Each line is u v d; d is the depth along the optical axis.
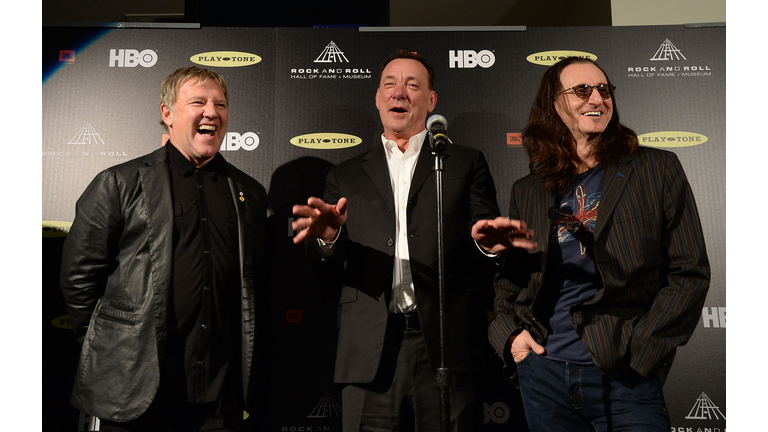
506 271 2.32
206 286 2.27
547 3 4.64
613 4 3.73
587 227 2.12
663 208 2.08
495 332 2.27
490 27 3.11
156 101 3.03
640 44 3.09
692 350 2.81
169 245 2.24
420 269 2.33
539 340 2.12
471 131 3.03
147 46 3.07
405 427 2.33
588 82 2.33
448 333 2.29
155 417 2.15
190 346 2.21
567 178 2.24
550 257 2.16
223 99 2.57
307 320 2.86
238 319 2.38
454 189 2.46
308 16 3.79
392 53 3.09
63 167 2.94
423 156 2.54
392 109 2.76
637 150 2.23
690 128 3.00
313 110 3.04
